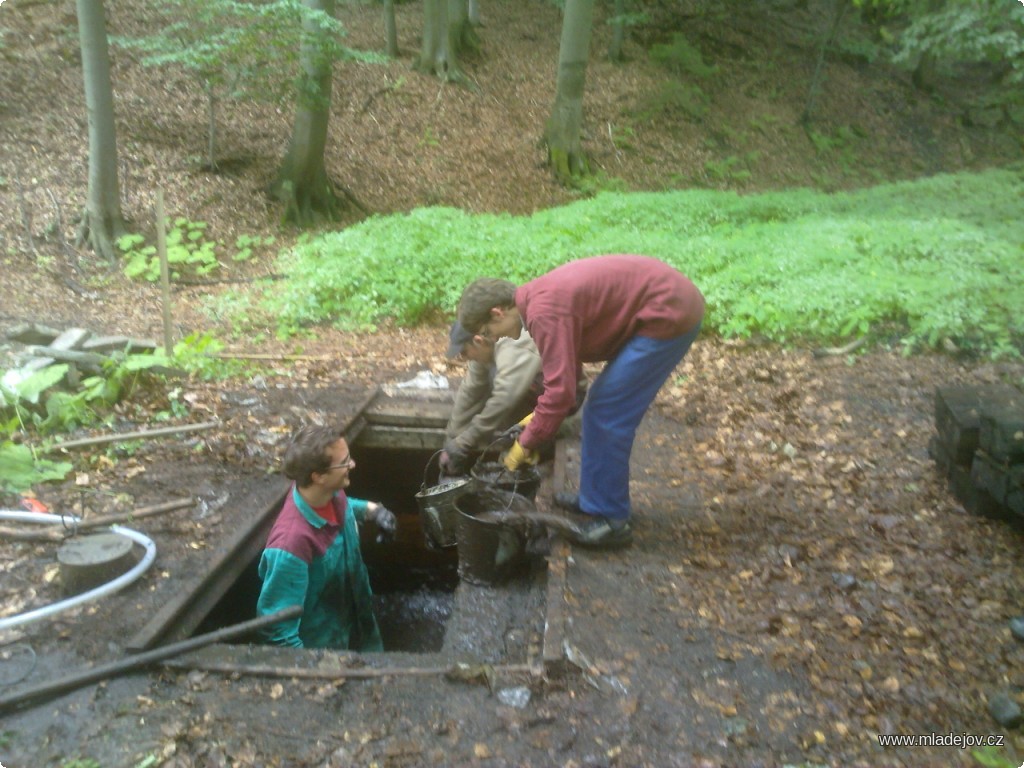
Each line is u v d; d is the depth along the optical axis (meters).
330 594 4.27
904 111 19.28
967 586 3.90
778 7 22.45
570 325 3.62
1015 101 19.73
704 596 3.85
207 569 4.00
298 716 3.12
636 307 3.71
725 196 11.23
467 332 4.31
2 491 4.60
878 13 20.52
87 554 3.87
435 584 6.15
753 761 2.92
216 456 5.23
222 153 11.93
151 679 3.31
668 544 4.29
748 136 16.81
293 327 8.09
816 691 3.25
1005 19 9.83
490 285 3.89
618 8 17.58
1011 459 4.19
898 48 21.48
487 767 2.90
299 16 10.31
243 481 4.95
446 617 5.72
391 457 6.45
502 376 4.45
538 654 3.49
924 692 3.23
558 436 5.43
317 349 7.58
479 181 13.32
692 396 6.22
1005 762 2.89
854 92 19.39
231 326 8.22
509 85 16.09
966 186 12.15
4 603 3.75
